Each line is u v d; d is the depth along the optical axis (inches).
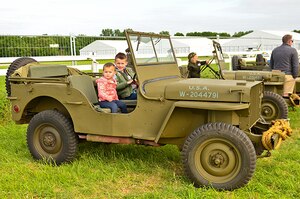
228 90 154.7
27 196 149.1
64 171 173.9
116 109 181.8
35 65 205.9
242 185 151.8
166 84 168.1
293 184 157.9
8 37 376.2
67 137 183.8
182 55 514.0
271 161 192.7
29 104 194.5
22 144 221.6
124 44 480.4
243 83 160.1
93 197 150.0
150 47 184.9
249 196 146.3
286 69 309.7
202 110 164.7
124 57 195.9
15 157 198.7
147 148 210.4
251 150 149.6
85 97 178.1
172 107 159.2
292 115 316.8
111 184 163.2
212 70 311.9
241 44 880.9
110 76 183.9
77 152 191.6
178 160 193.8
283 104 277.1
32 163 189.9
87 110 178.5
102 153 198.4
